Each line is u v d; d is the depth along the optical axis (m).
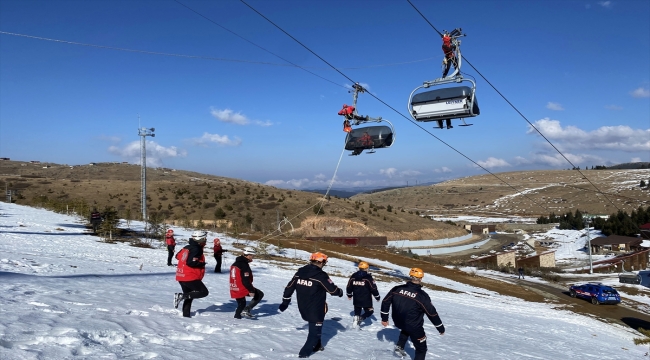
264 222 79.38
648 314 35.06
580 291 39.78
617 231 95.75
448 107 15.65
